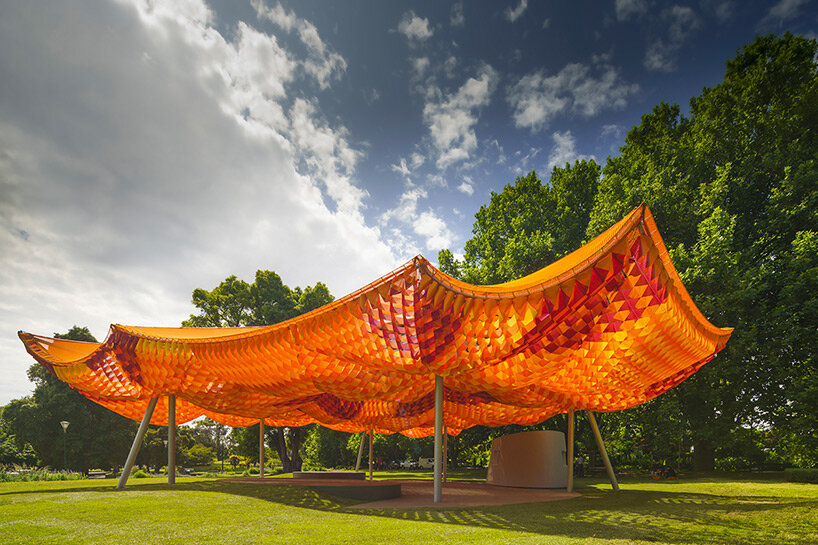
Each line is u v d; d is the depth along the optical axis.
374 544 8.58
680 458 33.28
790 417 25.77
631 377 18.94
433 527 10.45
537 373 16.36
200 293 48.44
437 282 14.06
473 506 14.37
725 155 31.78
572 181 40.69
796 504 13.62
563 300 14.77
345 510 13.47
